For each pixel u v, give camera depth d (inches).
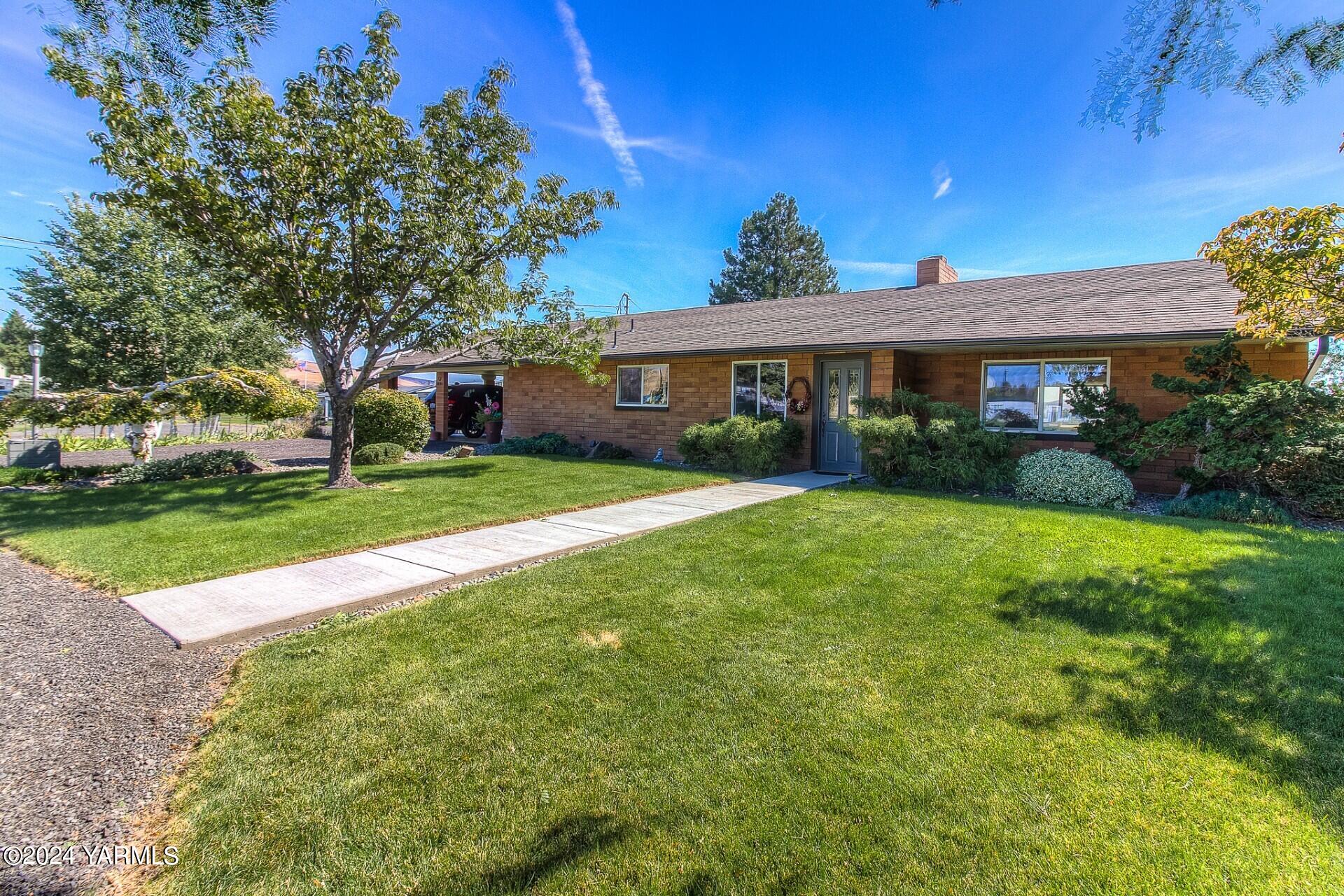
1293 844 74.9
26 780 87.0
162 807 82.4
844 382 446.6
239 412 390.6
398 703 108.4
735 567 187.6
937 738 97.0
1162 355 342.6
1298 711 104.4
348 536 227.5
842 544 213.9
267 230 292.0
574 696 110.9
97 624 144.3
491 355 618.8
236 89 270.1
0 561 195.5
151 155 257.9
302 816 80.4
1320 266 199.2
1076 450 366.0
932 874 70.5
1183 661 122.7
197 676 120.1
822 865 71.9
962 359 410.6
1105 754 93.0
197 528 237.9
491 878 70.4
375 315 340.8
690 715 104.2
